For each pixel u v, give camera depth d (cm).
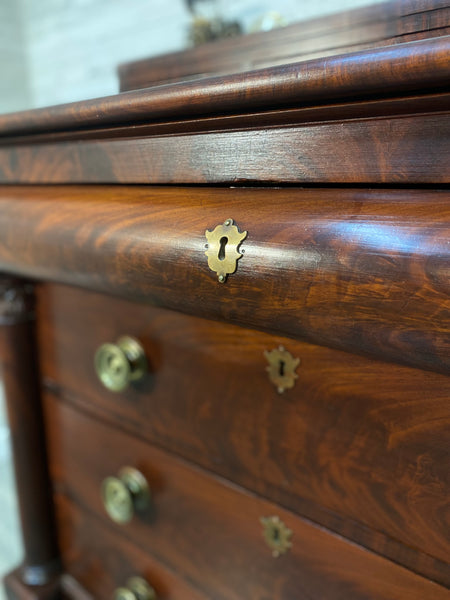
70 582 77
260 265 32
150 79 60
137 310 53
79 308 60
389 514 38
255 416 45
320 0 75
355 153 30
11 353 68
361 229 29
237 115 33
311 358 39
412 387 34
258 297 33
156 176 40
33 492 74
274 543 47
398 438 36
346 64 27
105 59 112
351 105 29
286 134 33
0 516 112
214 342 46
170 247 37
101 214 43
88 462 67
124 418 59
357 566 41
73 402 67
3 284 64
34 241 49
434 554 36
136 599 62
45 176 50
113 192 44
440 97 26
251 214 34
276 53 50
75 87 122
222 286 34
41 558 78
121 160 43
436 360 27
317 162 32
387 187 29
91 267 44
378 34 42
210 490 52
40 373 71
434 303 26
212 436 49
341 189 31
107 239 41
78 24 115
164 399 53
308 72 28
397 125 28
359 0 70
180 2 94
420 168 28
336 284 29
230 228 34
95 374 61
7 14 125
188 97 33
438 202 27
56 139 47
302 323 31
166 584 61
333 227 30
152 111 36
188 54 56
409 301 26
